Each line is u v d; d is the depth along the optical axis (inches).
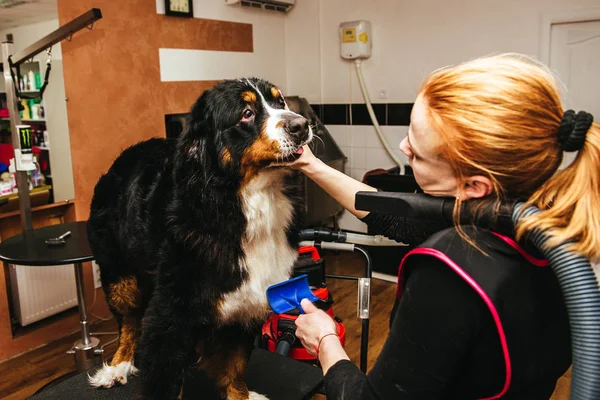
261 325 64.5
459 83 30.8
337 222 183.3
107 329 132.0
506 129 29.1
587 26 141.3
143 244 64.1
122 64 136.1
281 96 66.1
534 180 30.5
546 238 28.3
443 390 30.6
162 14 145.1
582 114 29.8
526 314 30.6
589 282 27.0
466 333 29.5
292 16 189.8
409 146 34.7
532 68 30.5
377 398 32.0
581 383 26.3
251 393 68.4
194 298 56.4
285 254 62.2
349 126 185.9
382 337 126.3
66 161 127.6
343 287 156.9
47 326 126.4
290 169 59.5
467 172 31.2
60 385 73.0
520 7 147.9
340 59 182.7
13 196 120.0
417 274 31.4
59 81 123.3
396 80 172.9
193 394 70.9
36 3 114.3
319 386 72.4
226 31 166.9
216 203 57.4
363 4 174.4
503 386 30.9
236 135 58.4
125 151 80.7
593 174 29.3
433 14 162.2
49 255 93.3
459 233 31.3
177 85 152.2
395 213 36.3
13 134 105.3
